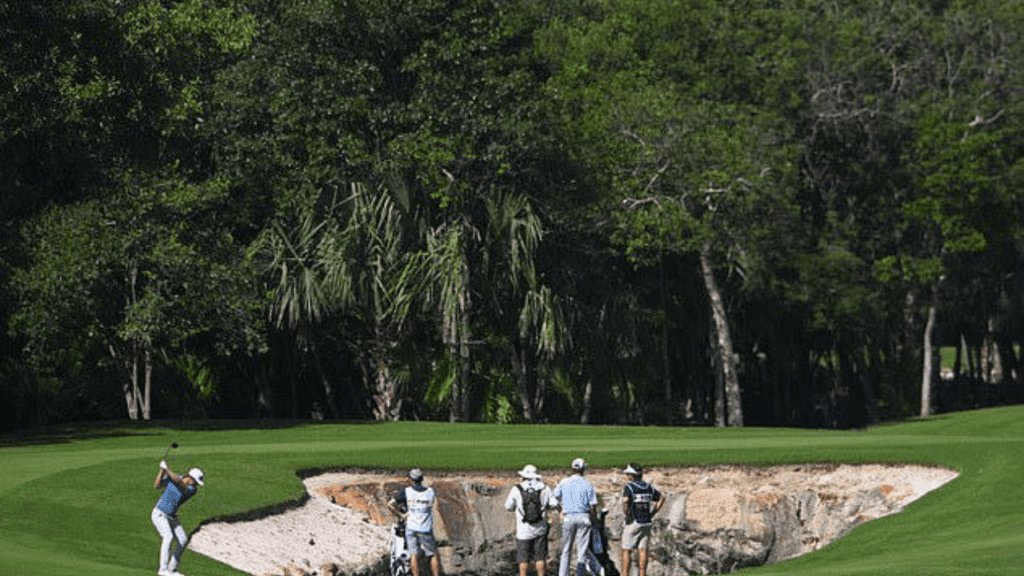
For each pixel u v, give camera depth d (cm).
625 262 14975
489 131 12825
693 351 16800
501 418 13038
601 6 16438
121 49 11300
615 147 13625
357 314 12900
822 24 15812
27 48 10850
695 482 8075
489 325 13325
